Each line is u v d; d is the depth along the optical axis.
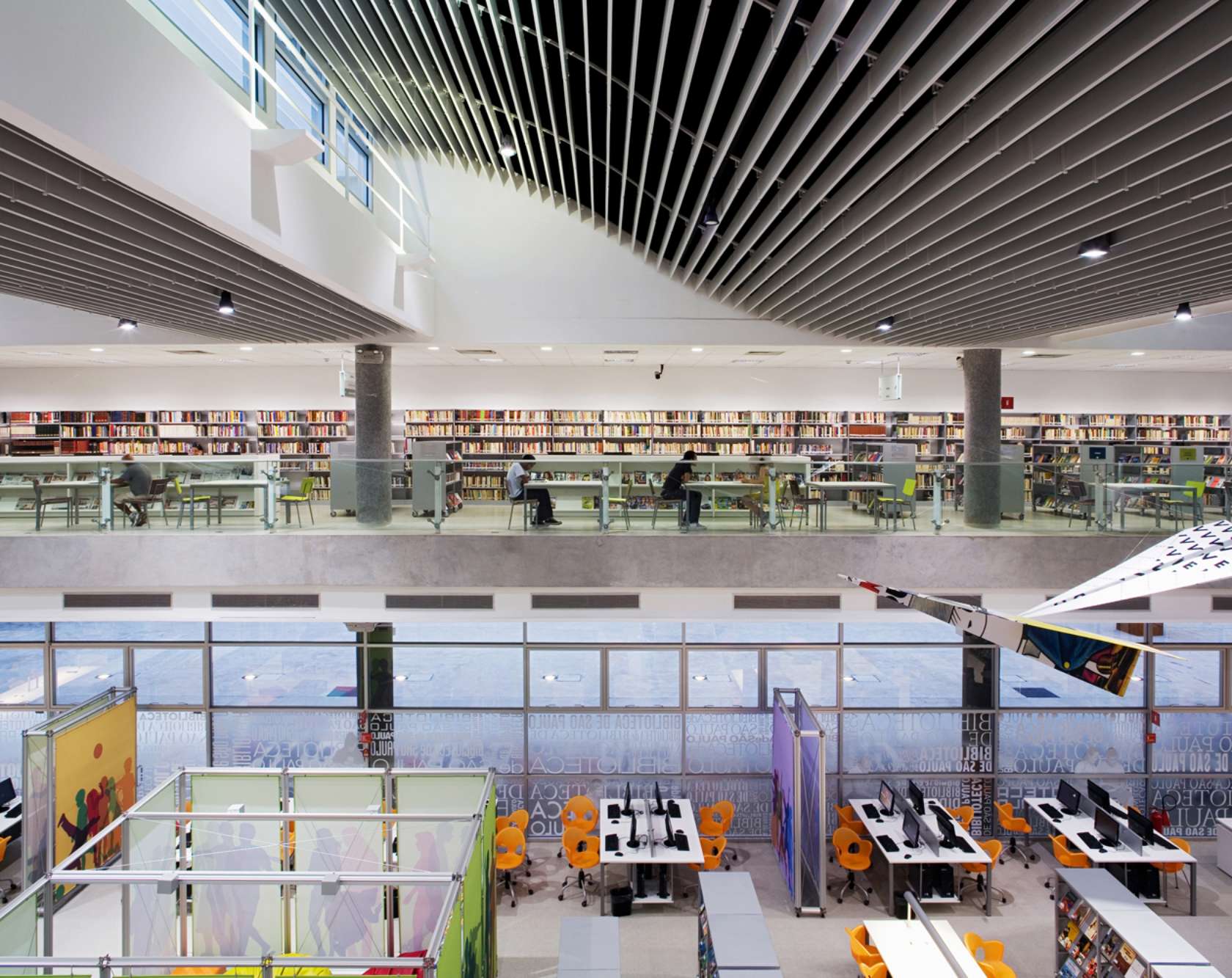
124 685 10.02
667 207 8.46
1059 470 8.51
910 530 8.52
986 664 10.02
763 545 8.45
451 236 10.85
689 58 4.59
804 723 8.69
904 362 14.77
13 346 11.57
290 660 10.98
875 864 9.30
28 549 8.39
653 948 7.73
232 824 6.89
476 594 8.53
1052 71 3.72
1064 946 7.09
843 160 5.33
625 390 16.00
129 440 15.75
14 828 8.67
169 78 4.45
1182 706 9.93
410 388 15.94
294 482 8.59
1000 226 5.90
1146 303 8.49
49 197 4.93
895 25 4.37
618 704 10.16
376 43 6.60
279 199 5.94
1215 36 3.34
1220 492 8.27
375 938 6.62
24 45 3.30
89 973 4.61
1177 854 8.17
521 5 5.42
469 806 7.19
